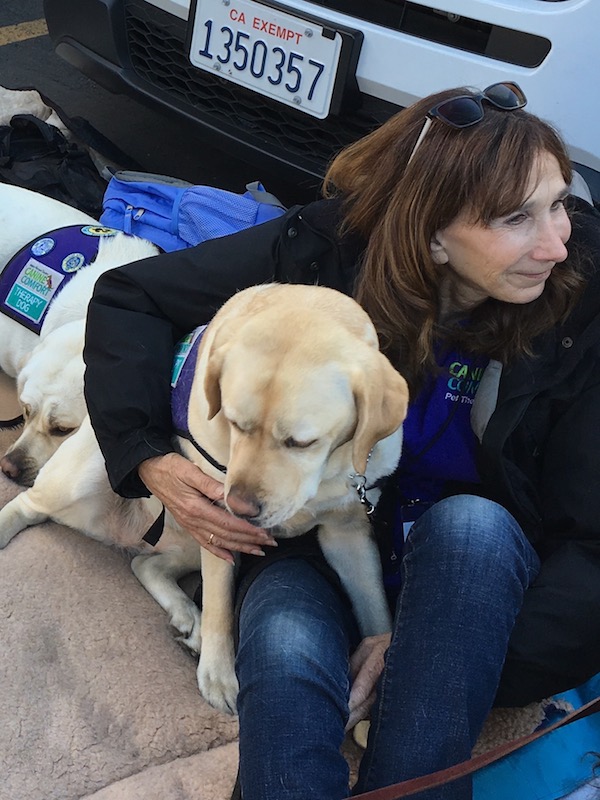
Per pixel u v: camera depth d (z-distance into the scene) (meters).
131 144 2.02
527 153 0.79
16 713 0.98
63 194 1.76
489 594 0.83
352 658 0.95
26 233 1.50
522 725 1.04
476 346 0.91
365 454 0.79
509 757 0.98
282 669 0.81
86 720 0.98
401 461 1.00
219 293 1.01
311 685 0.81
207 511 0.92
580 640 0.89
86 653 1.04
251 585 0.94
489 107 0.83
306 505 0.92
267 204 1.53
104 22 1.67
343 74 1.39
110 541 1.19
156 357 1.01
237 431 0.80
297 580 0.92
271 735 0.78
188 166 1.98
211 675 1.02
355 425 0.81
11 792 0.92
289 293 0.86
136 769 0.95
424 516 0.90
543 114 1.29
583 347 0.90
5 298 1.41
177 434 1.00
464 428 0.97
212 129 1.64
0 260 1.49
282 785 0.76
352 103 1.43
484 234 0.82
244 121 1.61
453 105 0.82
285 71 1.45
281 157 1.57
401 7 1.33
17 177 1.74
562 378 0.91
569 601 0.89
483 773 0.96
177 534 1.14
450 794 0.78
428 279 0.87
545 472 0.97
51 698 1.00
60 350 1.27
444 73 1.33
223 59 1.51
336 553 0.99
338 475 0.89
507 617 0.84
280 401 0.75
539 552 0.98
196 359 0.97
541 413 0.96
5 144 1.78
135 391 0.98
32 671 1.02
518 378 0.90
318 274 0.99
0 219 1.50
